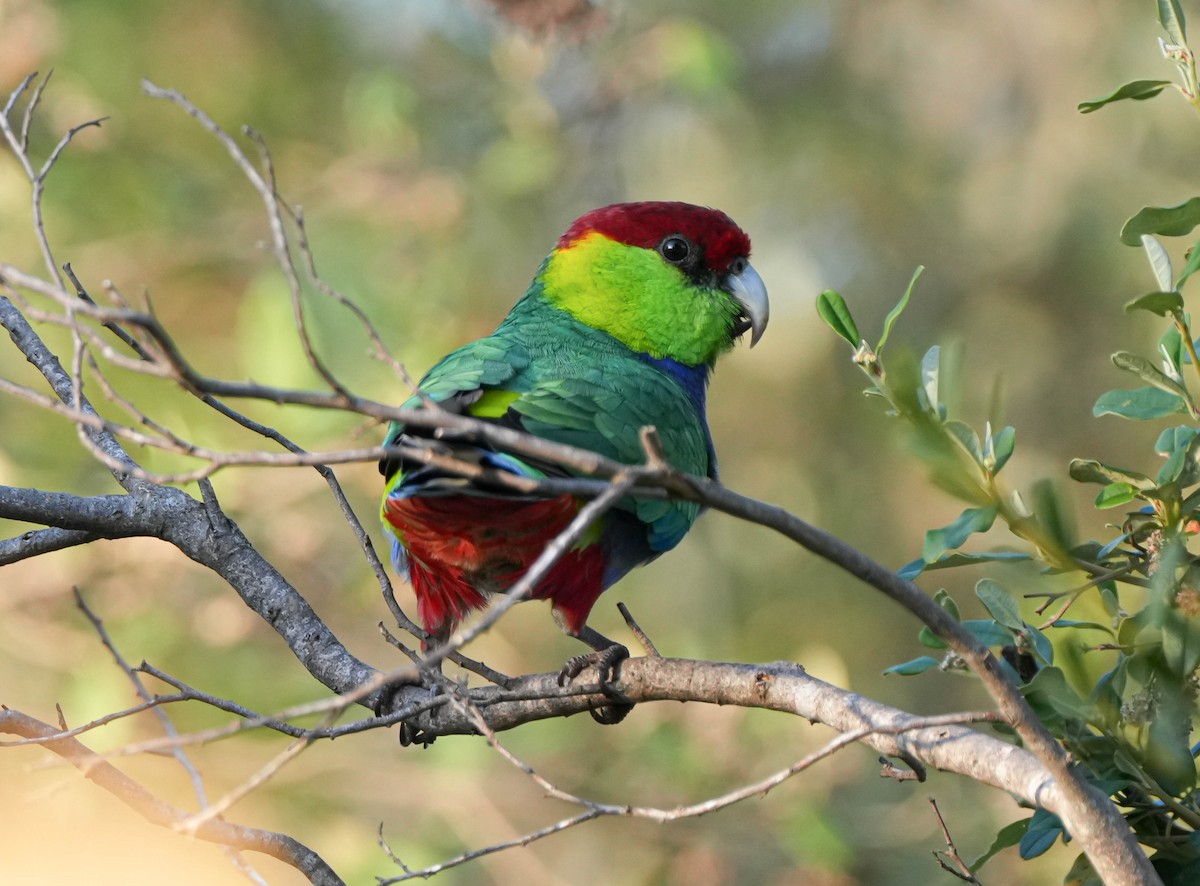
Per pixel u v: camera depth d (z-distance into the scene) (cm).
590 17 1334
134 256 1416
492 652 1348
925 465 507
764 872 1173
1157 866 508
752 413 1750
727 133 1780
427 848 1170
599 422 723
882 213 1772
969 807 1205
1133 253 1641
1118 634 504
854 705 514
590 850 1226
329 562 1254
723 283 886
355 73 1614
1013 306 1719
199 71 1541
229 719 1172
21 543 654
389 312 1255
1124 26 1681
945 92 1777
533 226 1631
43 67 1366
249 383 372
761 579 1641
